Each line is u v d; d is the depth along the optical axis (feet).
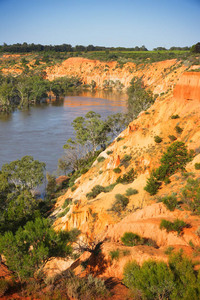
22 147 311.68
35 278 41.91
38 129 391.86
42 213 167.94
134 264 43.70
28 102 642.22
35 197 198.29
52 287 38.58
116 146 207.92
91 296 36.96
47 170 255.70
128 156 175.11
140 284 37.58
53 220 147.64
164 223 60.39
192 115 186.91
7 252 41.57
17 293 36.88
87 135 283.79
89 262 54.95
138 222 66.03
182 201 77.10
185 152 114.32
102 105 586.86
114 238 65.87
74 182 218.79
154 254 48.91
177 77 455.22
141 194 99.09
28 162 196.24
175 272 38.47
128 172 161.07
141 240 59.26
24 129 390.21
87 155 283.79
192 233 57.82
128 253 51.03
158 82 595.47
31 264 40.73
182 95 204.54
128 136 212.02
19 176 187.73
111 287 41.78
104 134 305.94
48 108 567.18
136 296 36.58
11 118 466.29
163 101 223.51
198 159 114.42
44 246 43.52
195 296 33.12
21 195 158.30
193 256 47.19
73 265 65.16
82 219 101.86
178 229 59.26
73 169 272.10
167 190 94.32
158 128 187.62
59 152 300.61
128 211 94.02
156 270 37.86
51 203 194.70
